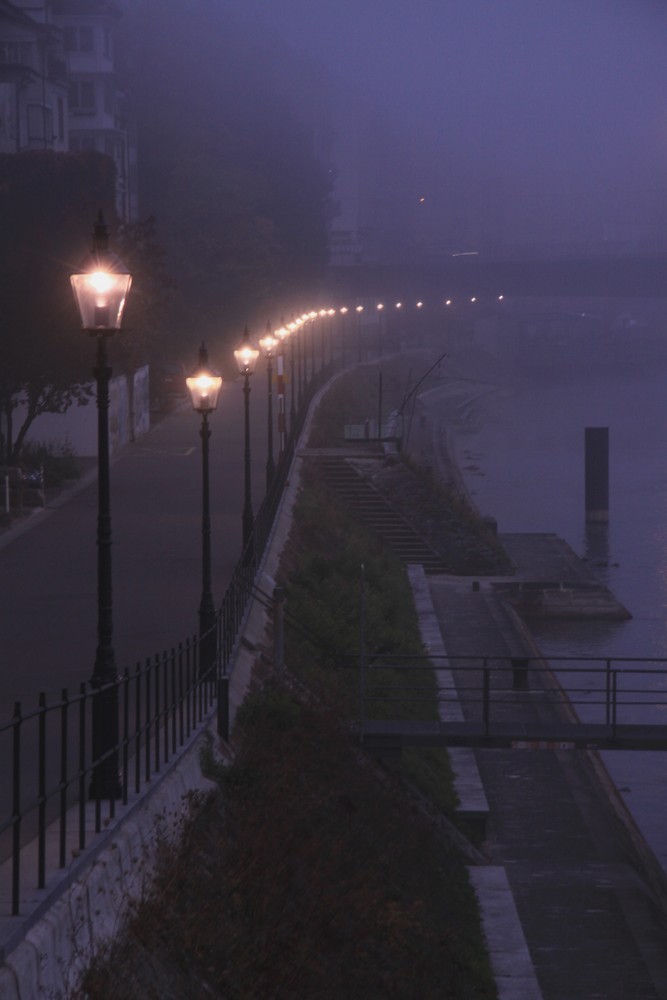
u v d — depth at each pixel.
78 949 14.97
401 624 57.81
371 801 31.55
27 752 23.75
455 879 32.97
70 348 65.88
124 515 59.81
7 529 55.66
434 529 85.06
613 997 28.16
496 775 44.94
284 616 43.12
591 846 38.59
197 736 25.16
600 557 97.94
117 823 18.36
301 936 20.83
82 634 36.19
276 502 62.81
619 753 53.19
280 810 25.08
